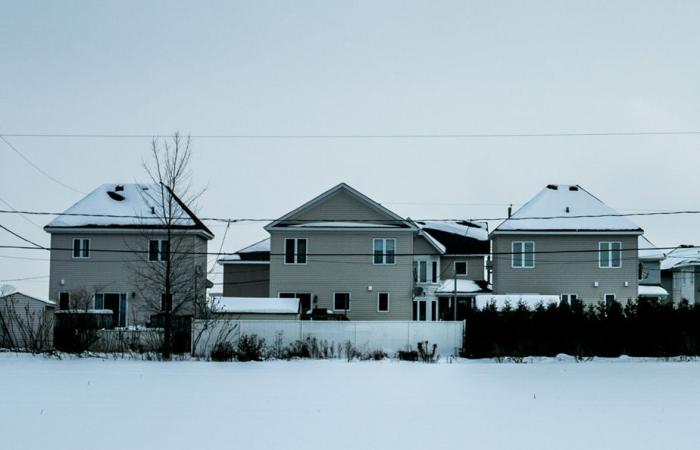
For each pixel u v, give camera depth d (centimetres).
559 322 3644
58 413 1661
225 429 1476
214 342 3559
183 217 4641
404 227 4694
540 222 4838
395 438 1390
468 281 5562
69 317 3378
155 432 1439
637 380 2486
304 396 1995
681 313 3709
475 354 3575
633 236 4794
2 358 3139
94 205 4688
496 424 1545
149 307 4172
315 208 4738
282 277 4691
